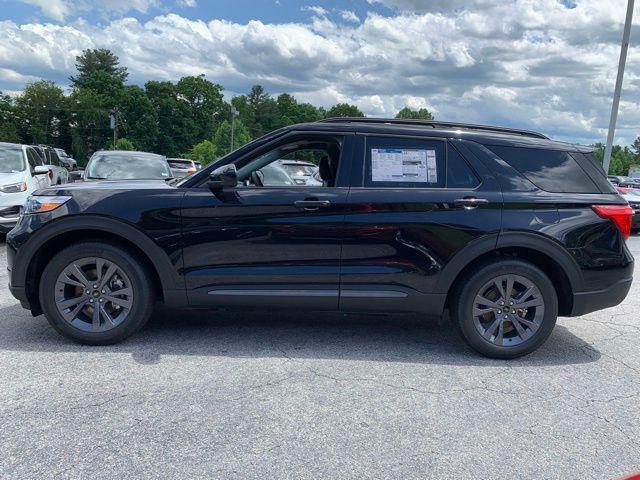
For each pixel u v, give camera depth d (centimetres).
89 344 395
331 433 282
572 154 412
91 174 968
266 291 390
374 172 395
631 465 262
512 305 396
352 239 386
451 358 401
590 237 394
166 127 9744
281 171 657
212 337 425
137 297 390
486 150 401
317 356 393
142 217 380
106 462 248
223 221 384
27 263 385
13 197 817
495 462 261
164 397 316
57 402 305
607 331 485
